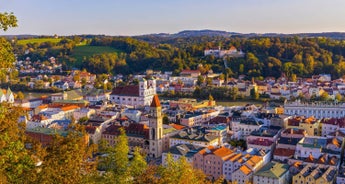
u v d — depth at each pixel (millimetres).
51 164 75125
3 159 65000
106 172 97938
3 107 68875
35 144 79375
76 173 78188
